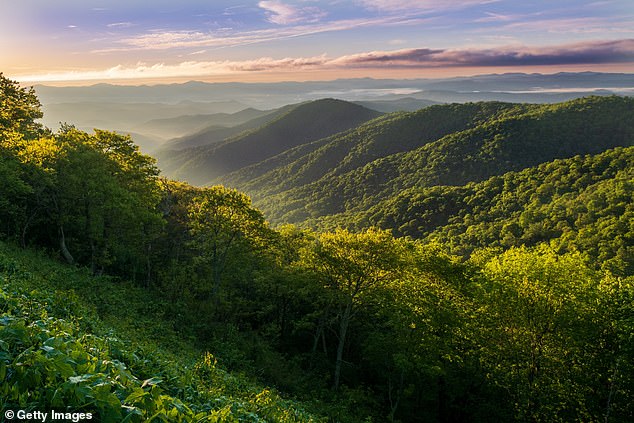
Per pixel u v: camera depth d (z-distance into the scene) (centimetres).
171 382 774
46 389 411
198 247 3256
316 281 3192
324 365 3244
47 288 1559
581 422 2333
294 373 2738
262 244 3275
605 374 2405
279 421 1034
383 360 2952
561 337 2403
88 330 1025
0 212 2725
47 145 2759
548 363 2509
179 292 2944
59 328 652
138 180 3366
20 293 945
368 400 2675
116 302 2152
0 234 2573
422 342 2666
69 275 2192
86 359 486
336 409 2331
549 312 2412
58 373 422
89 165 2833
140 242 3412
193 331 2442
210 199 3134
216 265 3158
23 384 405
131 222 3108
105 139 3356
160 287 3219
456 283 2891
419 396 3031
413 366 2553
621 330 2200
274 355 2842
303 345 3703
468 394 2920
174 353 1695
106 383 411
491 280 2694
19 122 4162
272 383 2342
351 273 2948
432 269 2948
